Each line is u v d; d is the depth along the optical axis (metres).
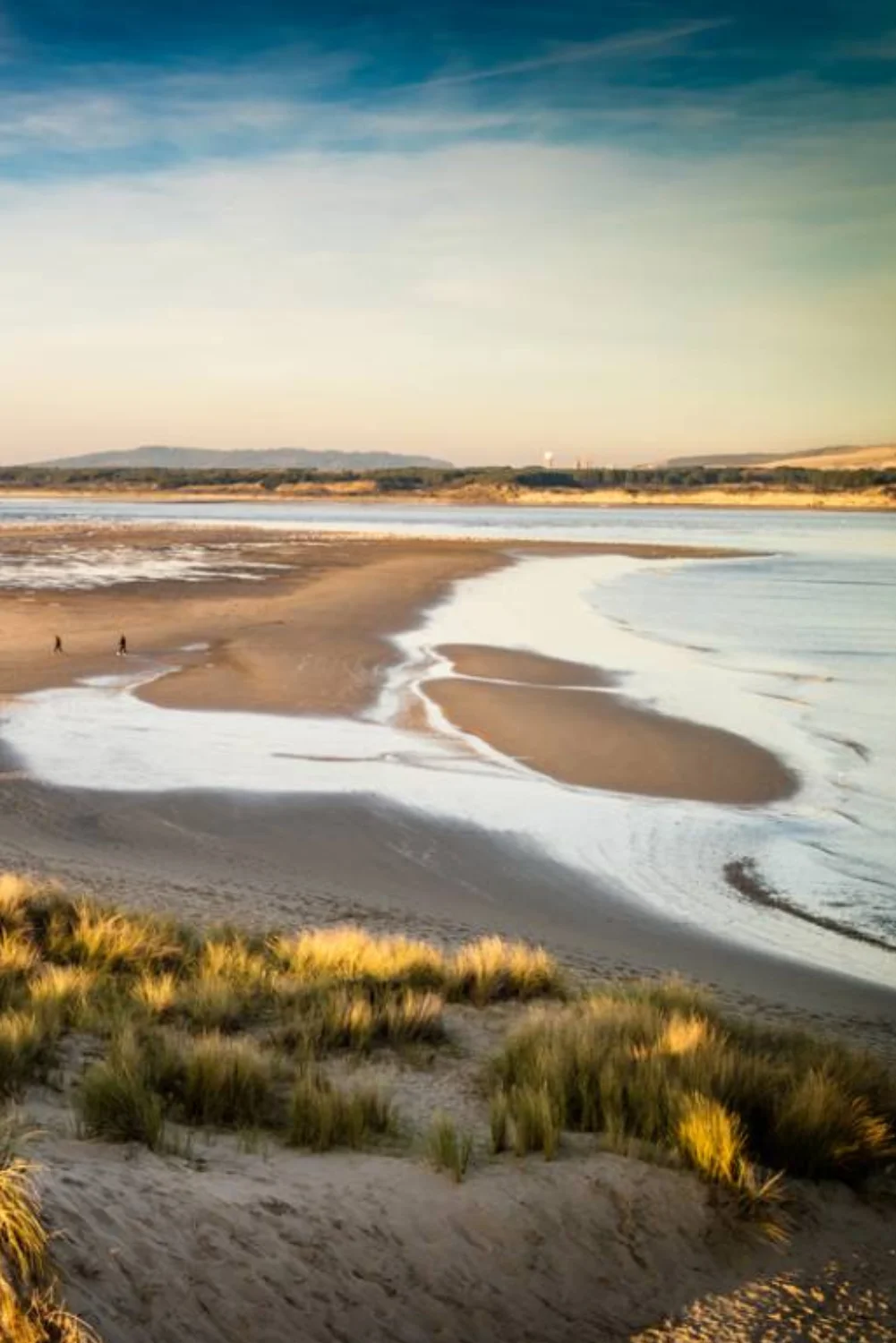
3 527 116.75
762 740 25.77
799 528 135.75
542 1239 5.38
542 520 155.25
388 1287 4.81
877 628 45.59
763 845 18.52
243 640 39.72
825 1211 6.09
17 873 14.78
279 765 22.58
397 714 28.03
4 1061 6.67
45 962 10.44
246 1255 4.68
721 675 34.19
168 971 10.74
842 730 26.92
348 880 16.06
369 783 21.36
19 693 29.88
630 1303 5.07
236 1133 6.27
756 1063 7.36
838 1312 5.17
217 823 18.61
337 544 92.56
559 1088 6.95
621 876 16.84
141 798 19.86
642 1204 5.77
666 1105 6.70
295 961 10.78
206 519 145.88
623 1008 9.06
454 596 56.50
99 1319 3.94
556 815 19.78
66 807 19.14
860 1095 7.44
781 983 12.77
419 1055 8.38
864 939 14.58
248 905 14.32
